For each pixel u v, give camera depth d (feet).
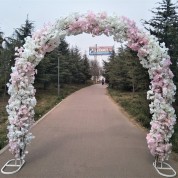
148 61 26.68
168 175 24.35
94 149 31.83
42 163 26.91
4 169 25.16
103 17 26.76
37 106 71.97
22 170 25.11
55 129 43.16
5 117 57.16
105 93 129.29
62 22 26.84
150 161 27.94
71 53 177.58
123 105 76.07
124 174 24.48
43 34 26.30
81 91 143.84
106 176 23.97
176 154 31.60
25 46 26.23
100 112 63.77
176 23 54.39
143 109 56.80
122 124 48.39
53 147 32.50
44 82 107.65
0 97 86.33
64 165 26.40
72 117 55.83
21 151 26.17
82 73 194.70
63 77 134.41
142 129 44.34
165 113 25.86
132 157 29.09
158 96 25.98
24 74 26.02
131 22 26.71
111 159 28.32
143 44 26.50
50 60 113.19
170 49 51.44
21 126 25.89
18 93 25.80
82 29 27.09
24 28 94.12
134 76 57.88
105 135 39.24
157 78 25.98
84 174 24.35
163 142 26.04
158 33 52.90
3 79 80.48
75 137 37.68
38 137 37.47
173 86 26.21
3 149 31.07
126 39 26.86
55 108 71.31
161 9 56.03
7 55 80.59
